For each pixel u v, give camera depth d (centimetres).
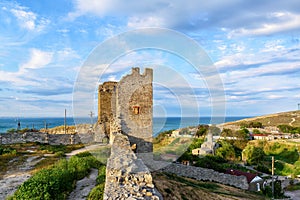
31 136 3453
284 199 3042
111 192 663
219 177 2650
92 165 1633
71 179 1341
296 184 3816
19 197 1081
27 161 2178
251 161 4522
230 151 4628
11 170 1878
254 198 2188
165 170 2177
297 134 7719
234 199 1738
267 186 3169
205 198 1452
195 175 2498
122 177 761
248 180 2991
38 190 1095
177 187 1417
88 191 1218
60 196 1119
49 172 1312
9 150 2638
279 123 10981
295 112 13000
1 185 1502
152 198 654
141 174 787
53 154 2508
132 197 630
